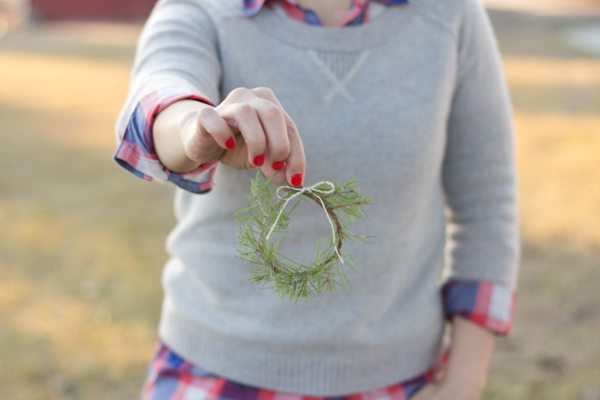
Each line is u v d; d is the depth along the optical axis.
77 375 2.97
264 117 0.94
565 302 3.46
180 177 1.10
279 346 1.38
